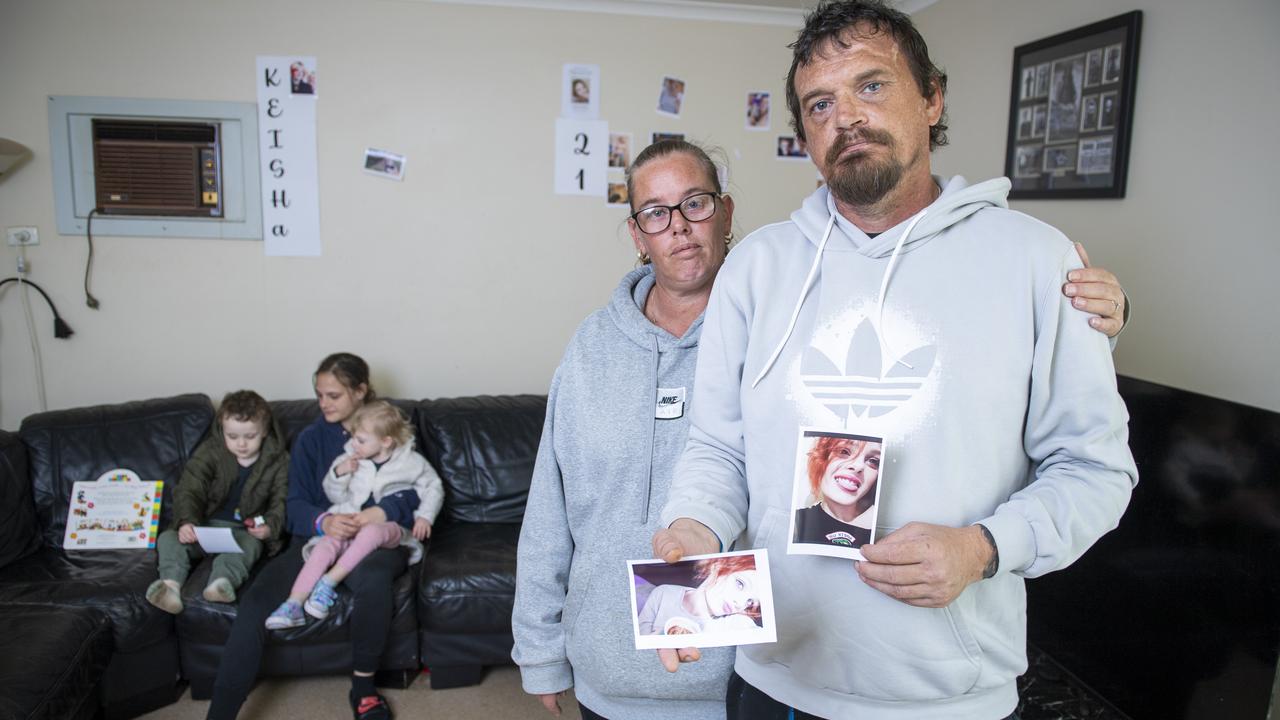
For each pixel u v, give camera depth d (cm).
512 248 343
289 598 248
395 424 283
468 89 332
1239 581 140
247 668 236
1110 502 89
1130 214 232
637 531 131
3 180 310
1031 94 272
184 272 325
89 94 312
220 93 319
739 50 346
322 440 288
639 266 156
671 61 342
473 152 335
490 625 260
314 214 329
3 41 304
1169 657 157
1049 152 264
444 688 267
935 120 106
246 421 283
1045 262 93
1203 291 209
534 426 320
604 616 131
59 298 319
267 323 332
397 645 259
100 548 274
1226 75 202
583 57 337
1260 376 193
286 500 281
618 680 129
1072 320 92
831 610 99
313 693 262
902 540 85
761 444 105
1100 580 178
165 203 321
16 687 190
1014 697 105
